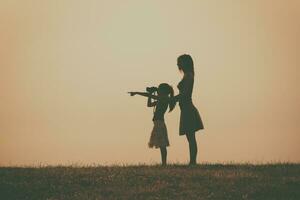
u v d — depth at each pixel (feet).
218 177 61.57
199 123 66.13
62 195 57.47
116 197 56.39
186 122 65.92
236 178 61.31
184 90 65.31
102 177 62.13
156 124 69.05
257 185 59.21
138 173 63.10
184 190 57.93
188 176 61.93
